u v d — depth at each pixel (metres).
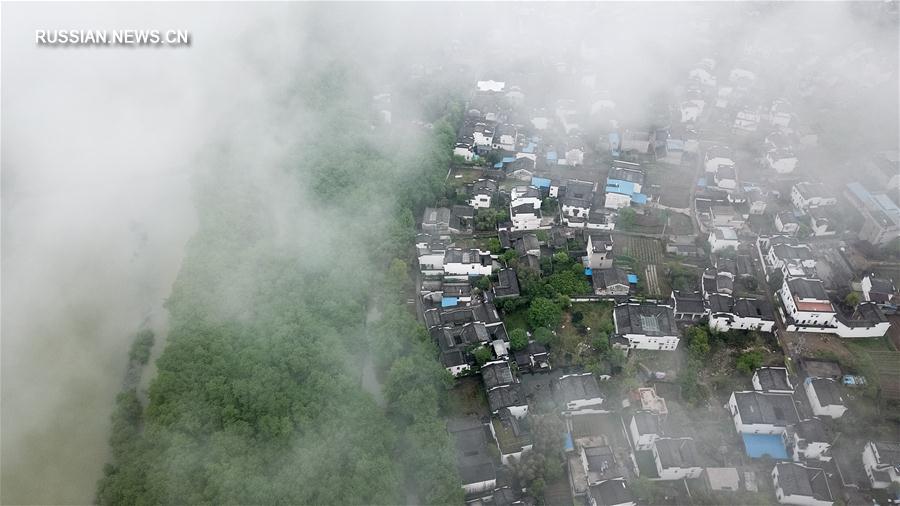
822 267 127.50
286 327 102.81
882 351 111.44
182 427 88.31
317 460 86.06
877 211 134.12
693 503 89.00
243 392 93.25
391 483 86.12
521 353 112.06
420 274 131.88
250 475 83.19
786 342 112.94
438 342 112.94
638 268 131.00
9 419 93.38
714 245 132.25
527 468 92.00
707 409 102.38
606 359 109.88
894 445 91.31
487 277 128.25
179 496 80.38
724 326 115.12
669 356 112.38
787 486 87.62
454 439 95.19
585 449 94.25
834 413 98.62
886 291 118.38
